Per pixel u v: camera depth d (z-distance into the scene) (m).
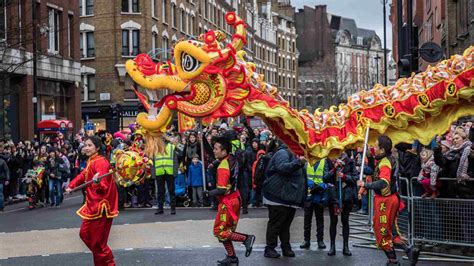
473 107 8.84
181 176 18.77
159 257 10.70
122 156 13.31
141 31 45.56
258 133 20.86
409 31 14.84
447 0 28.70
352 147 9.15
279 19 95.88
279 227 10.57
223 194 9.46
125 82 45.34
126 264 10.15
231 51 8.40
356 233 13.02
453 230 10.33
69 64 37.41
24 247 11.91
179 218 15.80
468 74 8.52
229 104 8.50
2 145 20.27
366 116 9.05
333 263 10.07
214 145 9.51
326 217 15.98
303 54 115.69
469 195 10.55
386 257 10.52
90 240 8.70
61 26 36.72
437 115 8.87
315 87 100.69
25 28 27.33
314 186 11.09
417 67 14.76
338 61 118.19
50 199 20.55
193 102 8.52
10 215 17.66
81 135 25.47
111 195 8.73
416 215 10.72
